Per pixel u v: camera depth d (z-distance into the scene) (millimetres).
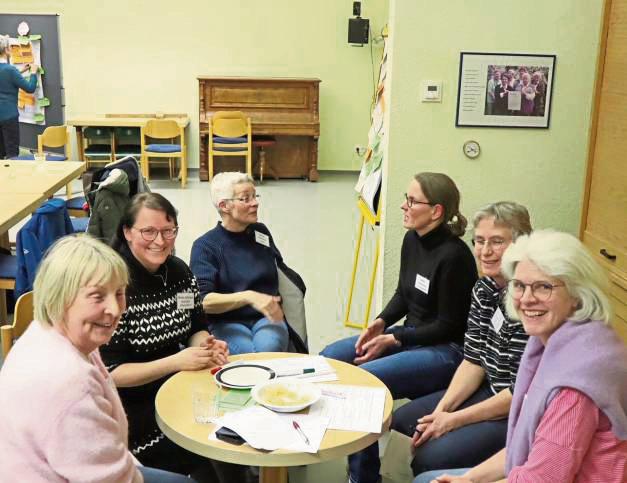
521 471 1563
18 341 1617
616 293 2961
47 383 1459
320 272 5316
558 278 1562
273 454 1771
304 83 8750
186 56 9141
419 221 2680
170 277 2418
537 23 3402
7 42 8664
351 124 9359
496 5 3381
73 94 9195
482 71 3445
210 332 2785
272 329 2869
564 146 3529
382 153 3939
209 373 2234
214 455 1808
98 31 9039
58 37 8969
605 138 3121
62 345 1552
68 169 4828
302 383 2105
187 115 9289
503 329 2223
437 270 2666
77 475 1443
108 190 3320
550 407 1533
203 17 9055
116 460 1521
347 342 2893
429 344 2688
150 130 8258
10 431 1454
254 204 2920
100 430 1489
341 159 9469
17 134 7355
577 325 1568
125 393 2301
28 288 3500
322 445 1804
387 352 2777
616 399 1494
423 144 3533
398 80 3467
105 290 1577
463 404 2340
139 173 3742
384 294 3707
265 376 2199
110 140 8773
